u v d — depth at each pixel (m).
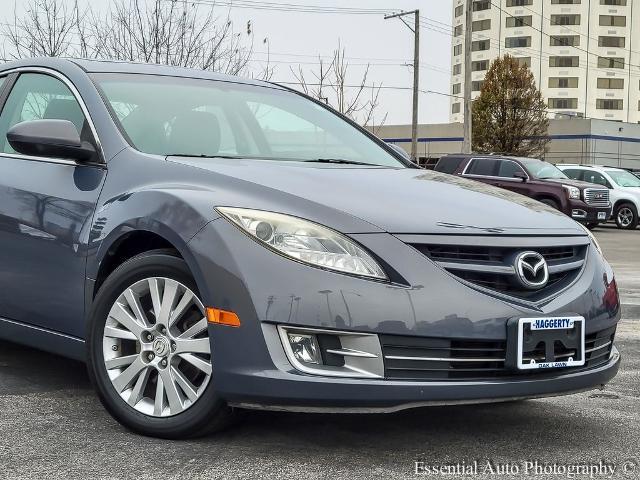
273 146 4.38
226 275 3.14
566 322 3.31
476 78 90.94
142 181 3.62
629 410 4.10
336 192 3.42
